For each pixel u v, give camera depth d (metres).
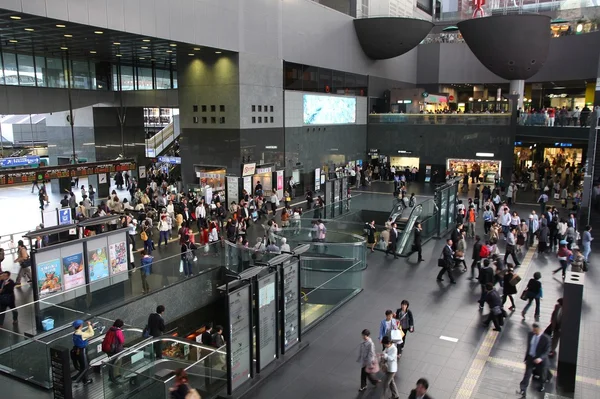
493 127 39.09
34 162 29.62
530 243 22.08
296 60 32.56
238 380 10.34
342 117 39.50
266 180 31.19
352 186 38.97
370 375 10.19
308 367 11.40
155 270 16.28
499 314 13.11
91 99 32.03
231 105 28.09
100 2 19.05
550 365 11.12
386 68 45.50
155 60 32.47
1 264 18.27
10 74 26.75
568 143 41.34
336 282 15.25
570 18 44.19
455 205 26.23
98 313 14.10
